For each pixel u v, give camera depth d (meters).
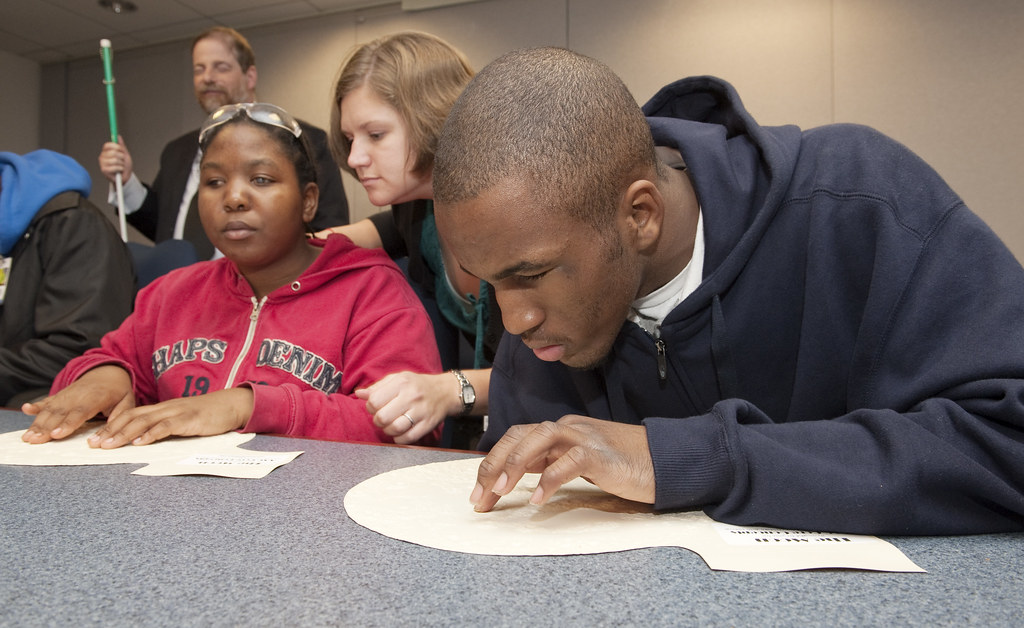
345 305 1.14
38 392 1.35
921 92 3.02
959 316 0.53
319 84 4.02
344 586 0.36
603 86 0.53
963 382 0.51
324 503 0.53
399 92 1.11
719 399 0.73
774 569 0.39
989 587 0.37
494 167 0.48
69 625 0.32
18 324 1.51
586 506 0.54
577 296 0.52
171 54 4.45
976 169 2.95
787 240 0.65
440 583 0.37
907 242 0.57
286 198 1.12
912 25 3.02
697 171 0.65
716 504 0.52
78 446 0.76
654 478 0.49
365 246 1.53
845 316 0.63
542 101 0.50
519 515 0.51
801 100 3.18
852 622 0.32
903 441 0.48
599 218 0.51
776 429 0.52
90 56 4.64
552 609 0.34
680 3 3.35
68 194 1.57
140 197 2.58
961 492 0.47
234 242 1.10
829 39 3.14
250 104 1.12
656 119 0.74
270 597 0.35
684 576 0.39
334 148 1.29
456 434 1.42
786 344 0.68
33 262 1.52
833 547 0.44
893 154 0.63
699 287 0.65
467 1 3.68
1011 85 2.90
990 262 0.53
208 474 0.62
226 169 1.09
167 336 1.18
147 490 0.57
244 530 0.46
